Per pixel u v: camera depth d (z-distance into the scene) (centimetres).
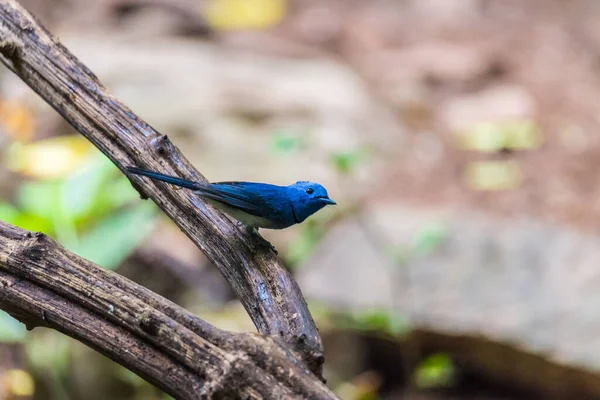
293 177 1401
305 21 2238
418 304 1177
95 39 1820
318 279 1230
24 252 449
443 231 1268
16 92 1522
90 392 988
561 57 2098
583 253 1259
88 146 1087
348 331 1168
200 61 1736
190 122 1498
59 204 785
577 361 1072
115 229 783
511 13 2325
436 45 2136
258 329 496
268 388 388
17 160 1114
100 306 429
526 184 1631
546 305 1162
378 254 1273
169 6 2100
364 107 1720
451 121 1850
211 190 567
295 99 1644
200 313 1106
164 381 408
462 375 1185
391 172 1631
